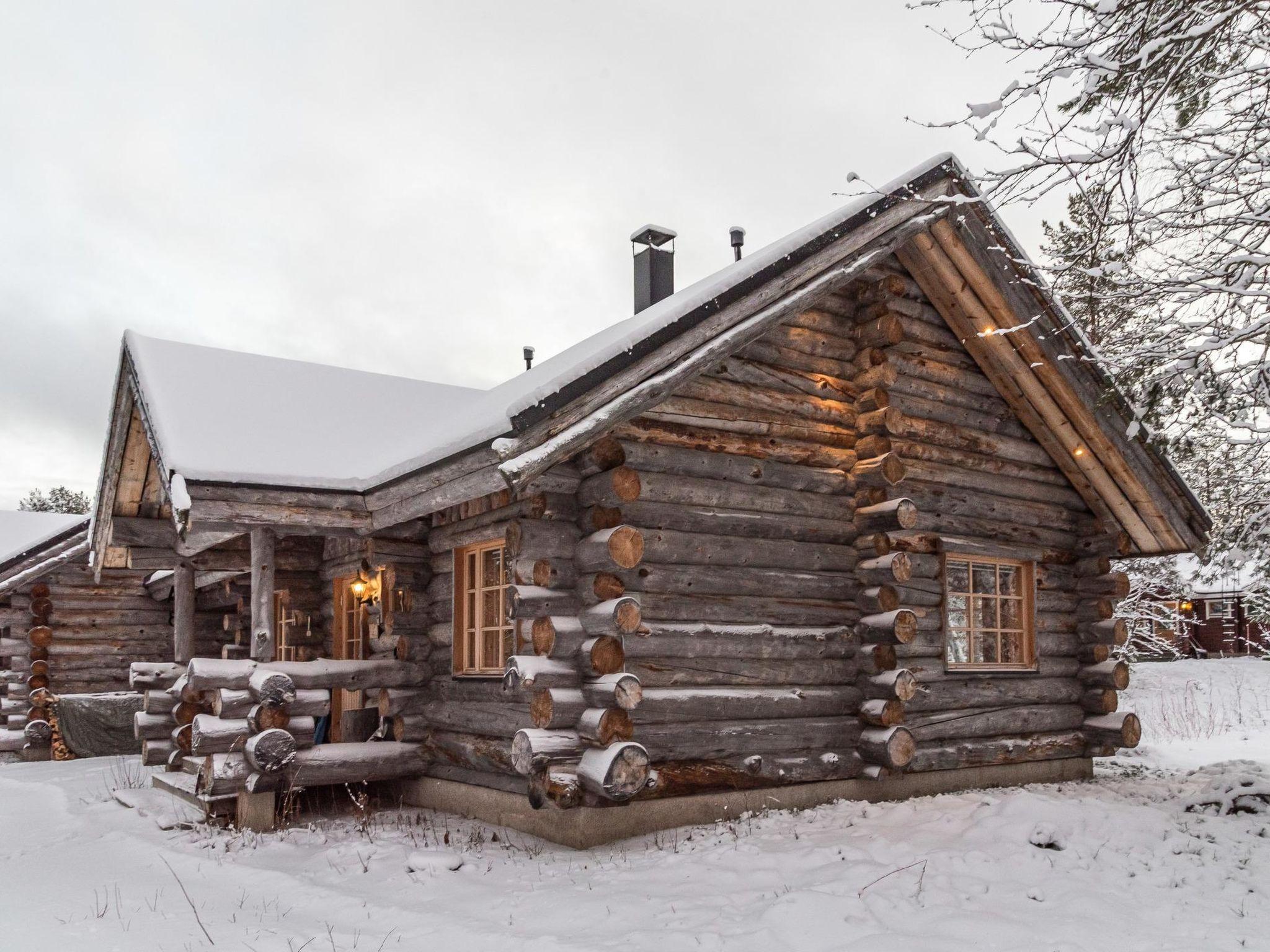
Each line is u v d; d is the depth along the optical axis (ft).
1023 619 33.86
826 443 29.32
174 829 26.76
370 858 22.35
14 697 48.96
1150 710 65.16
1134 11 18.62
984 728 31.30
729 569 26.45
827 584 28.37
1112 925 16.58
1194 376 21.88
